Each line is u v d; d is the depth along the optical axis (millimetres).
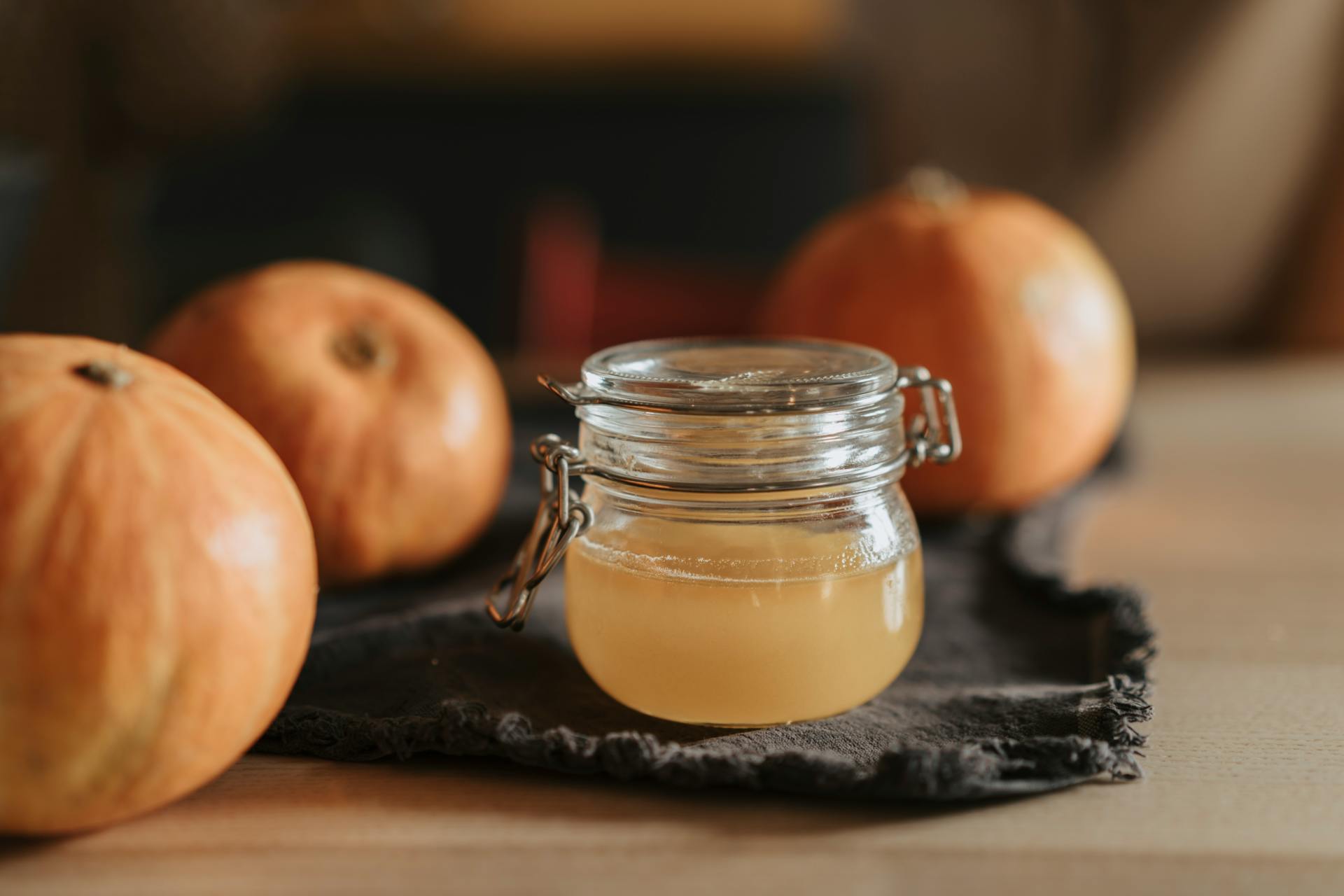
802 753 359
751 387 374
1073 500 565
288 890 331
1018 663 436
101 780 334
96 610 327
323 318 485
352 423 469
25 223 554
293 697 412
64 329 685
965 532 555
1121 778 371
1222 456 628
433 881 334
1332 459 619
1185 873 336
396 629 437
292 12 1722
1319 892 330
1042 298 551
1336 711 403
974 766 354
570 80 2051
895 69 1175
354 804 361
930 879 334
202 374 468
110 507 331
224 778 372
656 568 384
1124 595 452
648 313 1072
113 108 681
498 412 501
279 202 2119
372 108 2078
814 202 2098
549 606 464
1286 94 900
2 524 325
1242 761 379
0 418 333
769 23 1917
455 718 372
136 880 334
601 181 2113
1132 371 622
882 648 391
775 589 379
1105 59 981
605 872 336
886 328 551
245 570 344
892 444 401
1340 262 895
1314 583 486
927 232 563
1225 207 937
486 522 504
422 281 2023
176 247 1225
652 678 385
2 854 342
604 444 395
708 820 354
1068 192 1008
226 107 723
